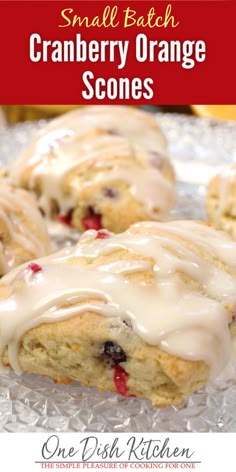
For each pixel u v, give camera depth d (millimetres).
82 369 355
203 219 511
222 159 578
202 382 350
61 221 495
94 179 481
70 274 360
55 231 495
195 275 360
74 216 492
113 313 343
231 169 479
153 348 339
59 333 347
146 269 356
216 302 350
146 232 381
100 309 344
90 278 355
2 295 363
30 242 420
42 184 489
